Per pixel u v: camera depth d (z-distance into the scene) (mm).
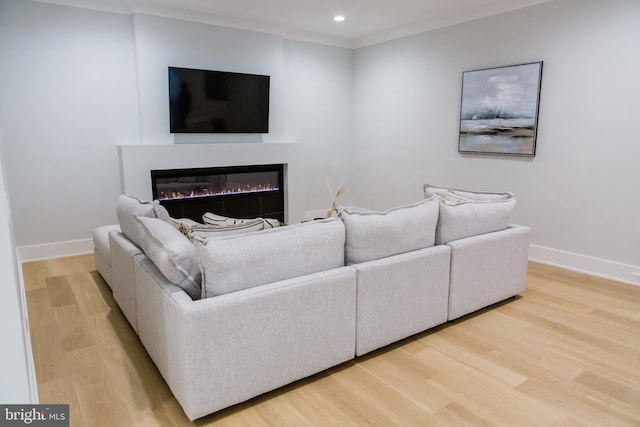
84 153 4426
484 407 2004
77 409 1997
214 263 1872
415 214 2602
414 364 2375
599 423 1898
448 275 2742
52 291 3461
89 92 4371
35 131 4156
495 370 2311
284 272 2092
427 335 2715
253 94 5309
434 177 5355
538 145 4203
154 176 4664
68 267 4059
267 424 1896
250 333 1931
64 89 4242
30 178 4188
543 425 1885
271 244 2037
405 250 2580
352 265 2352
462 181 5016
